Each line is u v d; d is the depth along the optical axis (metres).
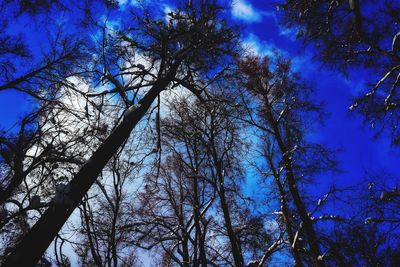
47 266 8.79
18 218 9.70
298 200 12.56
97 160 6.27
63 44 8.43
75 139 9.88
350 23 9.11
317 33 9.73
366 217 9.59
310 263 12.05
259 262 12.80
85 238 10.38
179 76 10.06
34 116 9.73
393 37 8.27
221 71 10.34
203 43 8.88
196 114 13.62
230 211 14.59
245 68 13.36
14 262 4.86
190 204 14.95
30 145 10.09
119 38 9.01
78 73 8.65
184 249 13.59
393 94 9.50
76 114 9.35
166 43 8.33
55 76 8.47
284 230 12.89
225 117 13.59
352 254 9.72
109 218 11.04
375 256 9.30
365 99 10.24
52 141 9.80
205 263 11.80
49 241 5.23
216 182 12.92
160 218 14.36
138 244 12.38
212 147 13.22
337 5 8.85
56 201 5.39
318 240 10.99
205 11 8.81
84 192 5.88
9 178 9.99
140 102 7.77
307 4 9.49
